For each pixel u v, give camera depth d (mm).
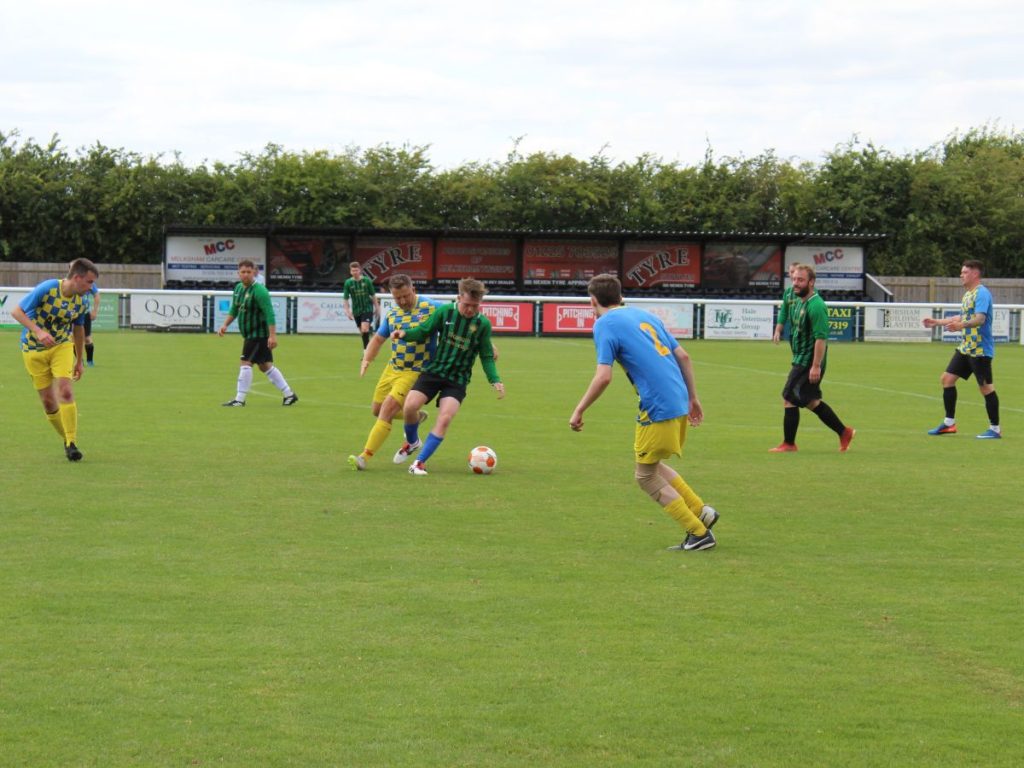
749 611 11195
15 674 9141
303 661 9539
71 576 11977
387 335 20766
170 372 38438
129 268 87562
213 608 10961
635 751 7906
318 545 13578
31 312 19266
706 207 102125
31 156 99500
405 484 17906
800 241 83875
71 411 19344
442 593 11609
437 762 7672
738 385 37969
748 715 8562
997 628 10750
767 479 19203
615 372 42375
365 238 82562
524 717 8445
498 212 101250
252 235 81000
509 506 16281
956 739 8188
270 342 28641
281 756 7723
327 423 25688
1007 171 108500
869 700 8906
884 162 103875
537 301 67625
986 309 25141
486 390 34969
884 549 13969
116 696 8719
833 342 68125
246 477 18203
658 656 9828
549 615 10945
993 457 22188
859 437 25328
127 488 16984
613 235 82188
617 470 19750
